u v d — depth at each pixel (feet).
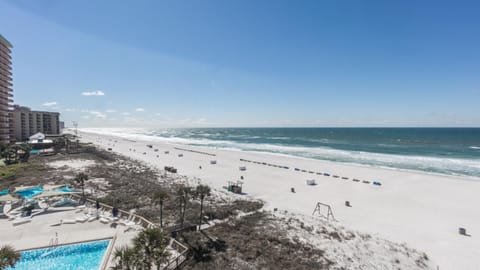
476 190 108.78
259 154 233.35
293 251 53.83
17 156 158.20
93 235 56.44
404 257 54.39
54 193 76.13
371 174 141.90
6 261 32.65
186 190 61.98
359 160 195.93
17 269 45.11
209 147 307.17
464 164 172.35
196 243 54.39
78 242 52.95
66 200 78.54
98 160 172.86
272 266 47.42
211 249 52.54
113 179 114.32
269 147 304.30
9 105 226.99
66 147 215.51
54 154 194.18
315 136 520.42
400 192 106.63
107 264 44.75
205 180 126.72
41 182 104.06
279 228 65.67
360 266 49.98
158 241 35.91
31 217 66.03
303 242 58.23
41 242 52.90
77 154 197.57
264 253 52.11
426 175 137.39
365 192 106.93
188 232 59.82
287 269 46.68
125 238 55.21
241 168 156.15
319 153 240.73
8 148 150.51
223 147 307.78
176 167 163.12
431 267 51.78
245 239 57.88
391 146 295.28
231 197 96.17
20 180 107.34
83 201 79.66
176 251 50.88
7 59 217.97
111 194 89.45
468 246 60.59
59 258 48.47
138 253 33.86
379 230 68.28
